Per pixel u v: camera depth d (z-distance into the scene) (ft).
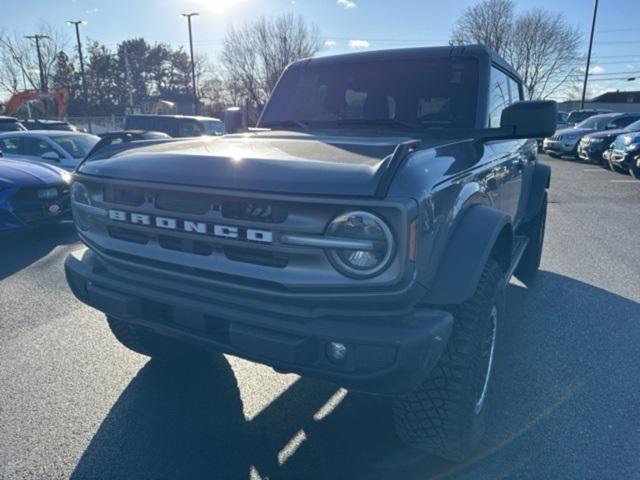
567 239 24.02
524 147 13.96
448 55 11.35
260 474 8.17
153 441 8.97
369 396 10.48
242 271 6.86
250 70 133.18
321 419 9.68
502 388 10.63
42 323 13.97
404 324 6.38
